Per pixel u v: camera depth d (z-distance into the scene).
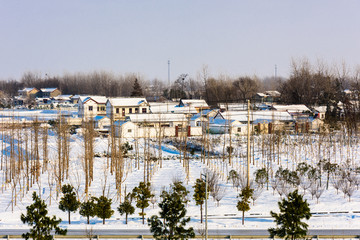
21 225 35.69
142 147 73.06
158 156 69.31
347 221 35.50
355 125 76.62
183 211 29.66
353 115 84.06
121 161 53.75
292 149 65.50
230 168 58.22
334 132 77.25
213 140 77.69
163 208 29.67
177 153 72.75
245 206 34.97
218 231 33.06
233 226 34.47
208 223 35.47
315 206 39.94
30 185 50.62
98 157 68.25
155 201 41.56
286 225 27.91
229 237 30.69
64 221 37.28
